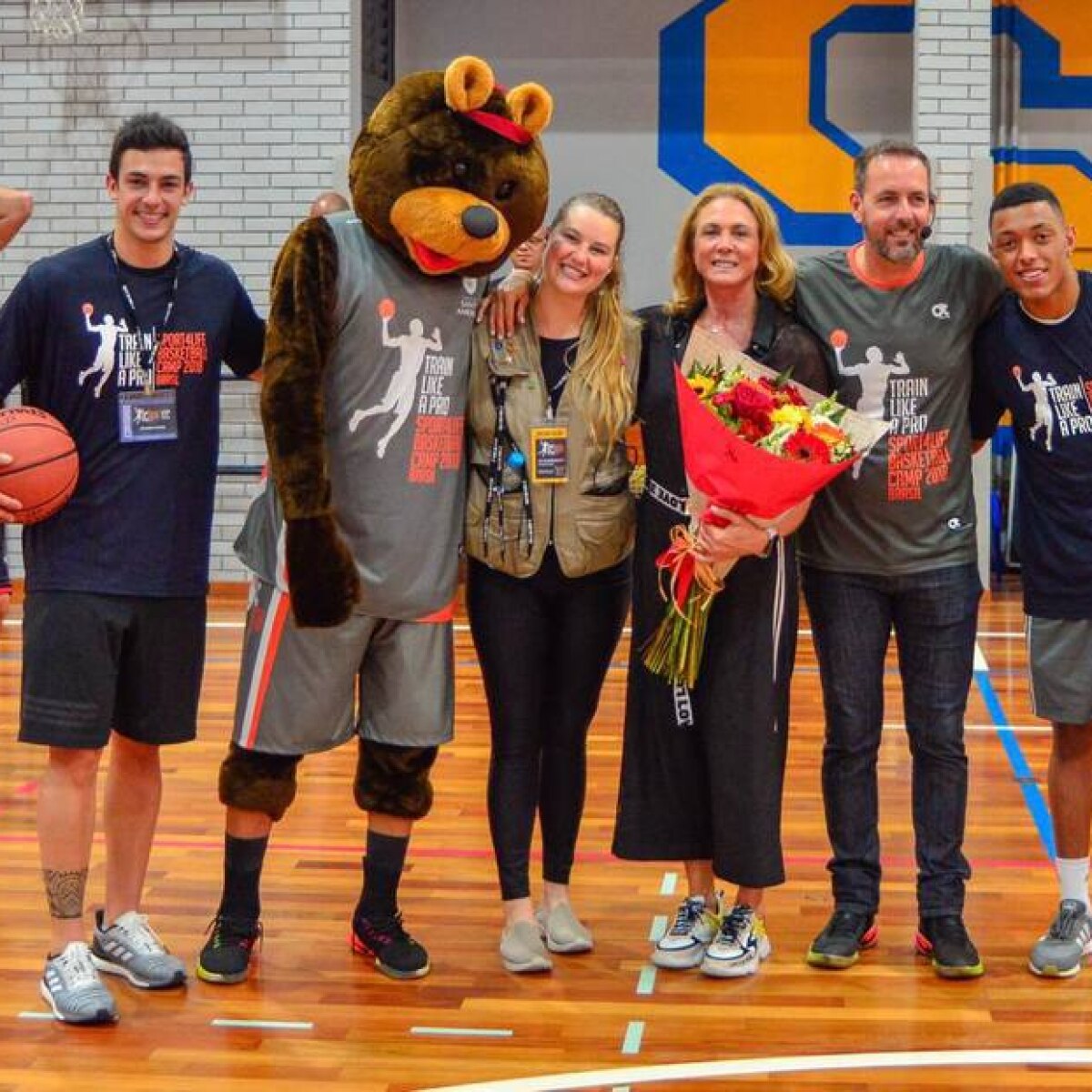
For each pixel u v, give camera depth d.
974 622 3.60
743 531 3.37
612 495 3.52
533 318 3.51
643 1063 3.05
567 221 3.41
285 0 9.34
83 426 3.31
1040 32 9.94
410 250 3.35
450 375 3.45
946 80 9.24
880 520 3.53
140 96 9.47
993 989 3.44
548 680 3.66
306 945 3.73
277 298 3.36
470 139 3.33
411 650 3.50
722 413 3.35
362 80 9.60
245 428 9.53
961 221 9.27
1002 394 3.52
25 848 4.44
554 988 3.46
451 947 3.72
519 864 3.61
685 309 3.55
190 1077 2.99
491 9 10.19
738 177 10.15
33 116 9.52
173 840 4.56
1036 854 4.42
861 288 3.51
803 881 4.20
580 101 10.20
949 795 3.58
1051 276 3.35
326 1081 2.97
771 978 3.51
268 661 3.46
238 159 9.45
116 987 3.46
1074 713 3.50
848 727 3.60
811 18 10.02
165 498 3.36
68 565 3.30
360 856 4.41
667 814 3.61
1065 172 10.01
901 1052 3.10
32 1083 2.96
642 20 10.11
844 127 10.05
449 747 5.71
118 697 3.44
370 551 3.42
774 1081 2.96
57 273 3.30
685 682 3.48
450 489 3.48
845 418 3.38
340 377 3.40
